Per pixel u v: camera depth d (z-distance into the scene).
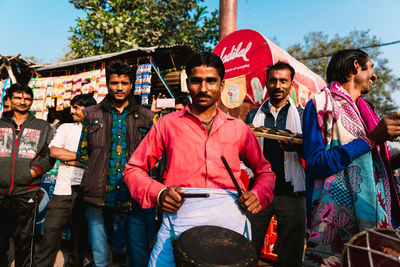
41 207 3.71
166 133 1.37
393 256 0.94
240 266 0.92
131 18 8.30
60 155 2.67
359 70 1.54
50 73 5.02
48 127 2.96
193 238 1.04
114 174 2.16
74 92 4.52
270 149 2.37
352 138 1.40
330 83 1.61
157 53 4.17
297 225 2.23
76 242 2.84
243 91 3.68
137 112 2.31
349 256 1.07
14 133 2.77
